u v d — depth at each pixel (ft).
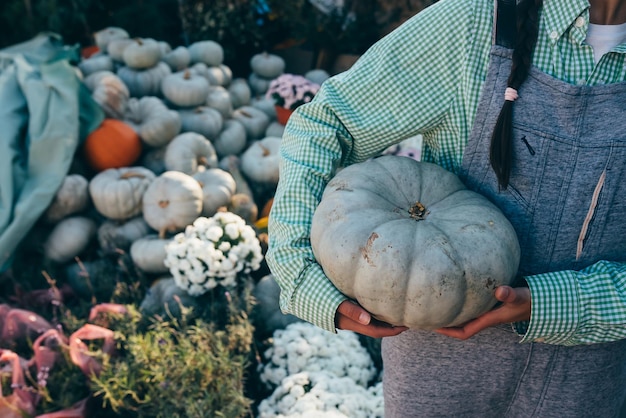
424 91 4.14
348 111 4.27
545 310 3.80
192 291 8.30
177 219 9.29
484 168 4.05
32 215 9.31
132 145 10.26
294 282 4.11
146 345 7.24
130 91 11.37
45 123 9.67
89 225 9.80
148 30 13.01
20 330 8.11
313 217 4.10
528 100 3.78
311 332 7.81
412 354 4.42
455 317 3.79
